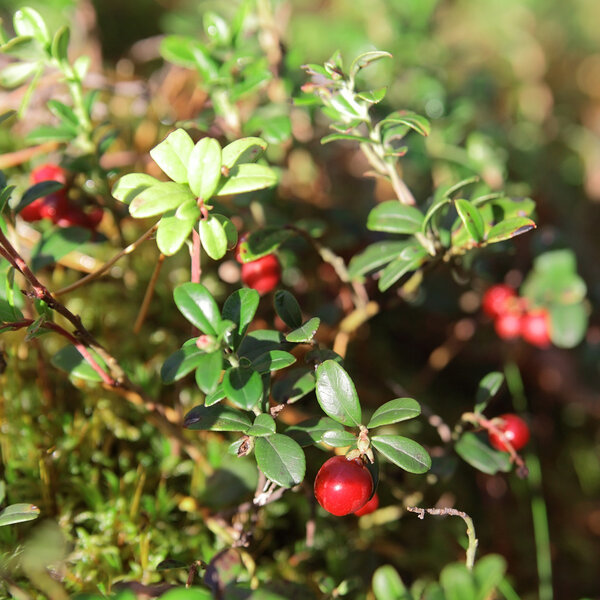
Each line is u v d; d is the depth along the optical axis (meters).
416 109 0.34
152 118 0.32
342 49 0.37
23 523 0.24
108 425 0.26
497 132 0.34
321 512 0.26
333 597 0.24
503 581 0.24
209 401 0.22
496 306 0.28
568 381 0.32
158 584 0.23
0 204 0.23
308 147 0.33
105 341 0.28
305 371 0.23
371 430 0.28
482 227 0.24
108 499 0.25
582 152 0.41
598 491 0.31
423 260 0.25
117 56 0.40
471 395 0.31
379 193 0.34
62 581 0.24
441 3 0.46
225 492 0.25
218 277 0.30
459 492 0.29
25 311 0.26
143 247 0.29
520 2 0.48
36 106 0.31
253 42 0.30
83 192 0.26
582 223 0.38
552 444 0.31
